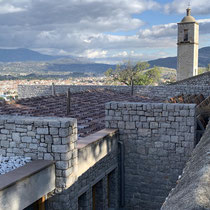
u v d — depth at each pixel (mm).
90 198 8633
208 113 13586
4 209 5434
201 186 3008
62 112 12289
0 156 7434
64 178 7020
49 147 7051
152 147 10672
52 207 7168
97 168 9094
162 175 10625
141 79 44125
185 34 36031
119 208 11094
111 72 45594
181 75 35438
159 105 10461
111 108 10992
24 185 5949
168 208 2990
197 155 5535
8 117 7637
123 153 10914
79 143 8352
